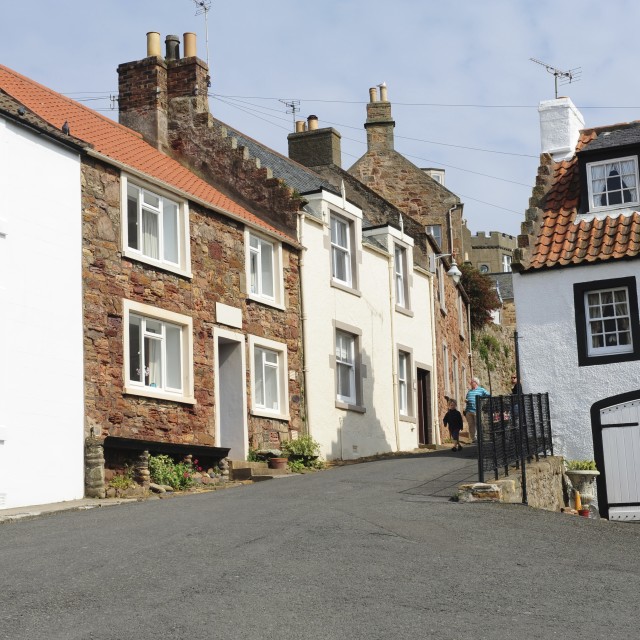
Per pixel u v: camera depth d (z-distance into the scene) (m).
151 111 28.11
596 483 21.27
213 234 24.67
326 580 10.41
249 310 25.61
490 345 48.25
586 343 21.83
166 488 20.92
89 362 20.47
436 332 36.38
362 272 31.02
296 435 26.84
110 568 10.88
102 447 19.92
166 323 23.05
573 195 23.59
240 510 15.30
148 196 23.14
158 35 28.38
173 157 28.59
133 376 21.89
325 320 28.72
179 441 22.66
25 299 19.05
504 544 12.70
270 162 31.98
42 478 18.91
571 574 11.10
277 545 12.17
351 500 16.23
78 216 20.67
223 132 28.31
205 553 11.67
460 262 46.59
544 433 21.11
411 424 33.09
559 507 20.09
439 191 45.38
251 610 9.22
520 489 17.33
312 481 19.81
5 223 18.78
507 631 8.79
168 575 10.52
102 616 8.98
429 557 11.73
